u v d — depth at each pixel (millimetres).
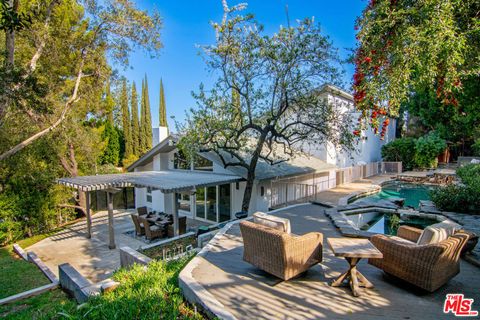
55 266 9383
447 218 9789
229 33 10977
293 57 10664
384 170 29234
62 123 14523
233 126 12469
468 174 16062
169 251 8656
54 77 12977
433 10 3467
